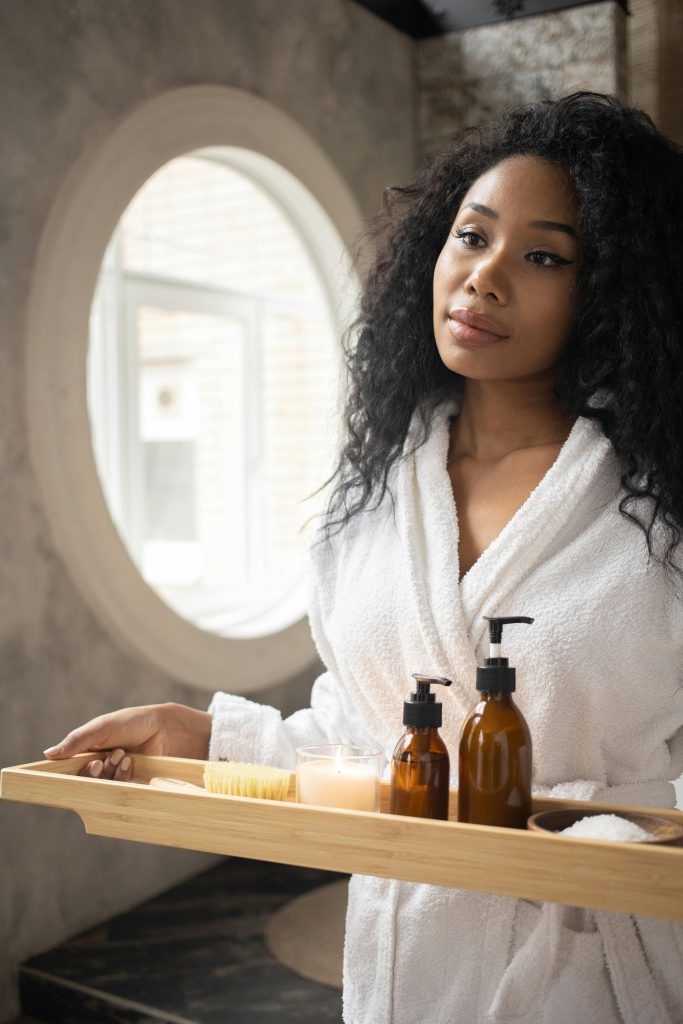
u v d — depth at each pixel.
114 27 2.17
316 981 1.93
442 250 0.93
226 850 0.74
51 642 2.07
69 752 0.88
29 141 1.99
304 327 4.78
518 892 0.64
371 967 0.87
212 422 4.70
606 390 0.85
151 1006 1.84
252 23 2.58
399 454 0.96
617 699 0.81
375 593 0.90
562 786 0.82
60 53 2.05
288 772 0.83
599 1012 0.77
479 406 0.92
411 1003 0.83
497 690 0.72
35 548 2.04
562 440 0.89
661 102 2.81
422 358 0.98
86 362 2.13
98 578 2.16
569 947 0.78
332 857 0.70
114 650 2.24
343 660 0.92
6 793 0.83
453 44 3.12
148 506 4.47
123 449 3.97
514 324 0.82
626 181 0.83
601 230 0.82
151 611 2.30
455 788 0.81
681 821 0.72
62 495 2.08
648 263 0.83
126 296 3.98
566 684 0.80
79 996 1.91
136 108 2.21
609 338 0.84
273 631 2.73
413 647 0.86
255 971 1.98
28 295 2.01
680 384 0.82
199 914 2.27
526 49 2.96
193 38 2.39
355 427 1.03
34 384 2.02
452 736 0.85
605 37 2.79
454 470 0.94
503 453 0.91
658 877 0.61
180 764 0.89
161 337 4.58
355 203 2.91
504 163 0.84
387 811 0.83
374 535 0.95
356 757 0.77
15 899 2.02
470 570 0.84
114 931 2.18
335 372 2.86
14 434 1.99
